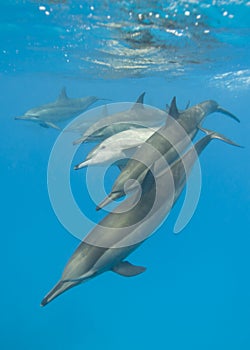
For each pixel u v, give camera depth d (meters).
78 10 10.05
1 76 23.80
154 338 10.50
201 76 18.47
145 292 12.70
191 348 9.98
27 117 10.84
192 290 12.66
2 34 12.80
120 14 9.97
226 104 30.64
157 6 9.20
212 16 9.62
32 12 10.56
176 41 11.86
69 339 10.44
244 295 12.27
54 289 3.76
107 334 10.77
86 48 13.56
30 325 11.05
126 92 25.50
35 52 14.93
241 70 16.69
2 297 12.28
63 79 22.52
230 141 5.31
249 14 9.37
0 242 16.33
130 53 13.62
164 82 20.95
